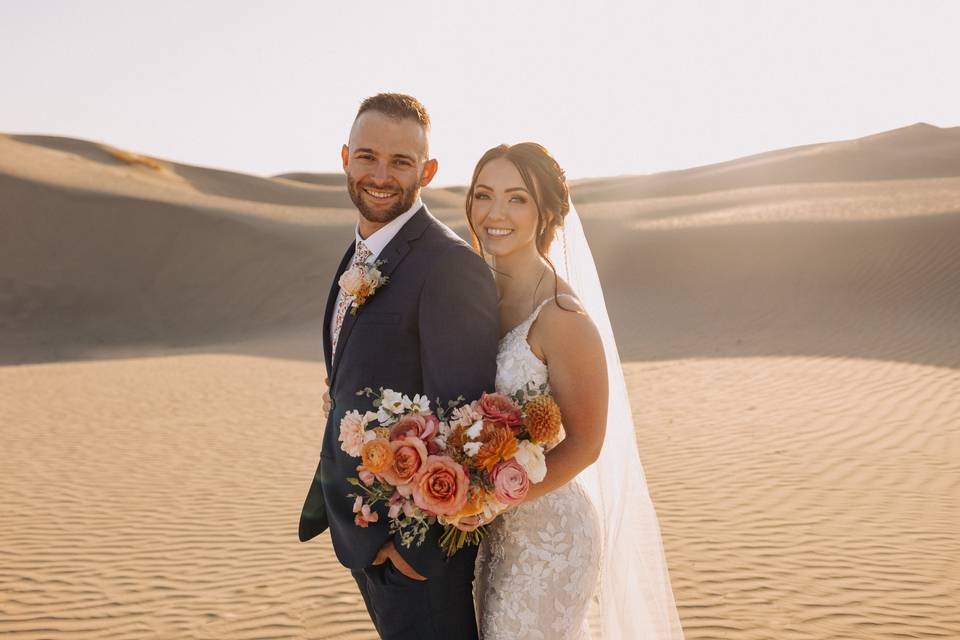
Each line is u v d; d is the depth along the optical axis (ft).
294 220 137.18
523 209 8.93
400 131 8.84
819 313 65.05
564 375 8.51
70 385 52.54
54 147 207.00
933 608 14.74
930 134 242.17
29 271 108.99
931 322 56.49
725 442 29.07
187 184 205.87
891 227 83.61
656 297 80.79
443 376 8.34
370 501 8.28
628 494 10.16
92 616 15.94
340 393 9.01
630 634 9.88
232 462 30.17
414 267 8.73
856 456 26.32
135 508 24.12
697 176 224.33
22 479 27.86
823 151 222.28
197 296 109.29
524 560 8.54
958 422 29.91
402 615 8.64
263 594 16.80
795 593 15.60
